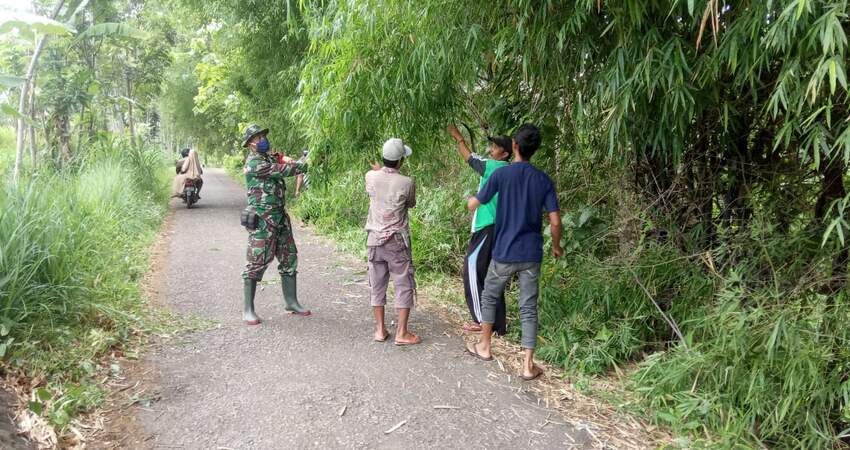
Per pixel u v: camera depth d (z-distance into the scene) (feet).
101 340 11.93
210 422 9.66
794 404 9.13
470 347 13.71
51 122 30.86
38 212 13.41
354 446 9.18
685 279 12.62
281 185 14.76
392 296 18.22
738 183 12.20
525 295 12.21
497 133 15.87
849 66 7.71
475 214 13.60
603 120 10.96
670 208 13.14
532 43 10.80
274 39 34.76
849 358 9.13
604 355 12.71
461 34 11.64
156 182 41.70
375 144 15.75
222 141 96.48
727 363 10.43
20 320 11.43
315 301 17.10
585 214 14.48
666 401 10.94
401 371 12.21
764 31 7.93
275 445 9.06
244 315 14.75
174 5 44.57
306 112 15.46
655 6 8.73
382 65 13.33
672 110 9.91
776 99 7.52
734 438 9.56
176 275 19.58
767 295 10.48
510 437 9.79
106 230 20.31
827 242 10.10
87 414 9.62
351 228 28.99
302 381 11.41
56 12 19.20
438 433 9.74
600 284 13.93
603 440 9.87
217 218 34.76
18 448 7.93
